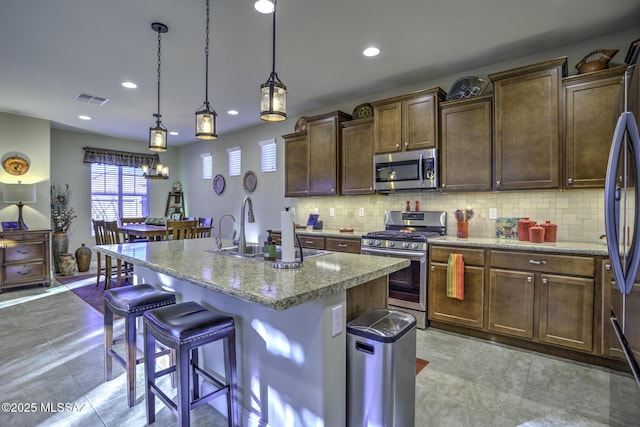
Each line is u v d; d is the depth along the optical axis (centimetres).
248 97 436
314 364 145
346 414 155
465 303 299
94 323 338
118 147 674
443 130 343
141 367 250
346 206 459
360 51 313
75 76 363
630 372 142
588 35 283
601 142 262
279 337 160
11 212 489
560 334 255
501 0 235
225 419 188
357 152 413
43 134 522
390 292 342
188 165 746
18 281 457
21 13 247
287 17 255
